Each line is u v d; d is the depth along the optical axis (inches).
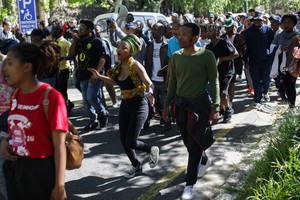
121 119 177.2
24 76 98.6
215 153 208.7
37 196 101.7
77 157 109.3
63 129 97.0
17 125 99.7
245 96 350.0
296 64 241.1
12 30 466.0
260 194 136.3
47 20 645.3
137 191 170.7
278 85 285.1
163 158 208.1
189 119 154.2
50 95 97.7
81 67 250.5
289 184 135.3
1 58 136.8
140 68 169.6
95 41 244.7
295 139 175.6
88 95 251.3
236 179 170.7
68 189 173.0
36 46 101.3
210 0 1104.2
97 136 246.8
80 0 709.9
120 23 410.9
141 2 980.6
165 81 248.7
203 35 311.3
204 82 156.3
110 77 174.9
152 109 255.8
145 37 341.4
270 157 165.8
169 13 1081.4
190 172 158.2
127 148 179.6
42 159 99.7
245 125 259.1
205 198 159.5
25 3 326.3
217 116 154.9
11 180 105.9
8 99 133.1
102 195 167.8
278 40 269.7
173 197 163.9
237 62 291.9
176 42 238.7
